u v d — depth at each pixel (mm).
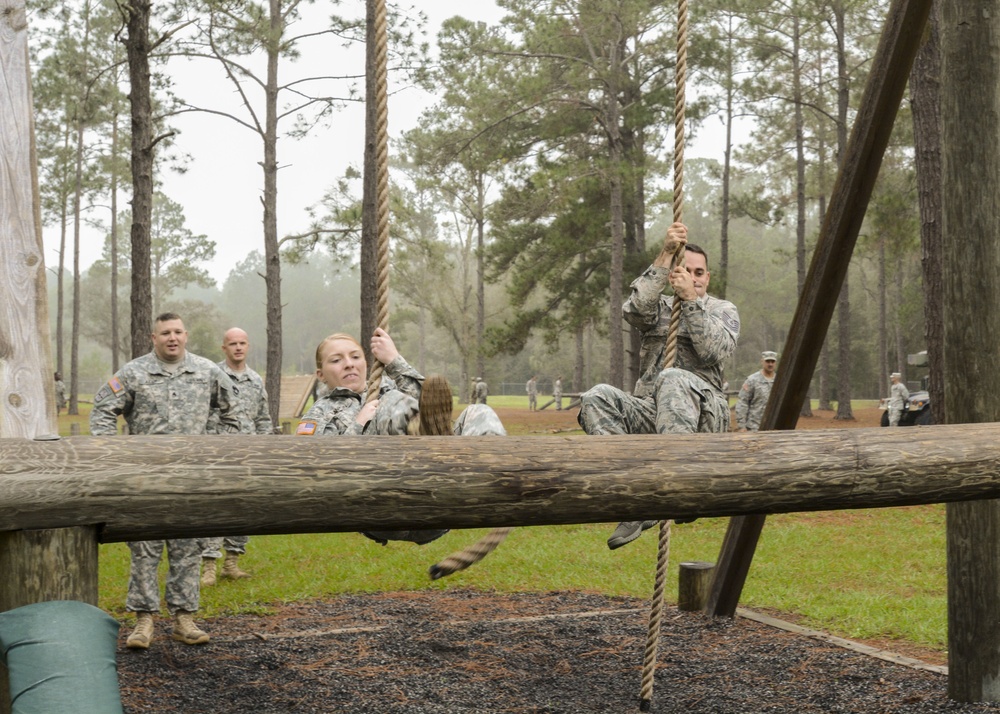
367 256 17781
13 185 2932
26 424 2873
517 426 32844
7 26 2973
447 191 38062
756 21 28484
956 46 5008
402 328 76375
